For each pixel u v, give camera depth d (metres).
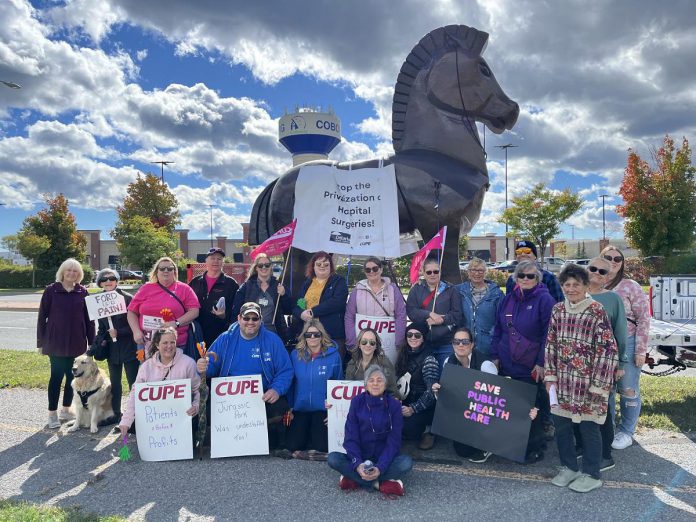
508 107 6.56
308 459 4.45
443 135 6.44
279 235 5.61
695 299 6.84
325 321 5.30
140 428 4.51
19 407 6.00
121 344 5.48
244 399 4.61
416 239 7.05
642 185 23.77
